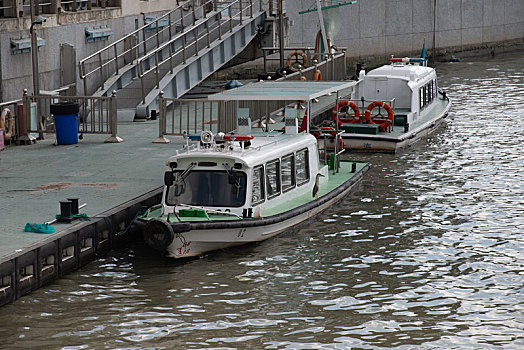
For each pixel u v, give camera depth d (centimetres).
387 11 10612
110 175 3656
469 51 11700
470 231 3331
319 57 6894
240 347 2267
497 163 4584
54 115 4375
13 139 4456
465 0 11506
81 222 2930
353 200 3816
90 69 5781
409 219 3503
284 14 7338
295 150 3425
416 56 11056
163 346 2273
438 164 4594
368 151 4969
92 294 2648
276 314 2500
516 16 12331
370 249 3108
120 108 5438
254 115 5025
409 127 5247
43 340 2306
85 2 6047
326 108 5666
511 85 7962
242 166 3041
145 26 5856
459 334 2355
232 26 6644
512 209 3647
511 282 2767
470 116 6156
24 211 3055
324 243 3175
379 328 2394
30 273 2647
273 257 3009
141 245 3161
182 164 3089
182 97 6506
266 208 3197
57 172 3725
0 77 4712
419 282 2769
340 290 2695
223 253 3053
